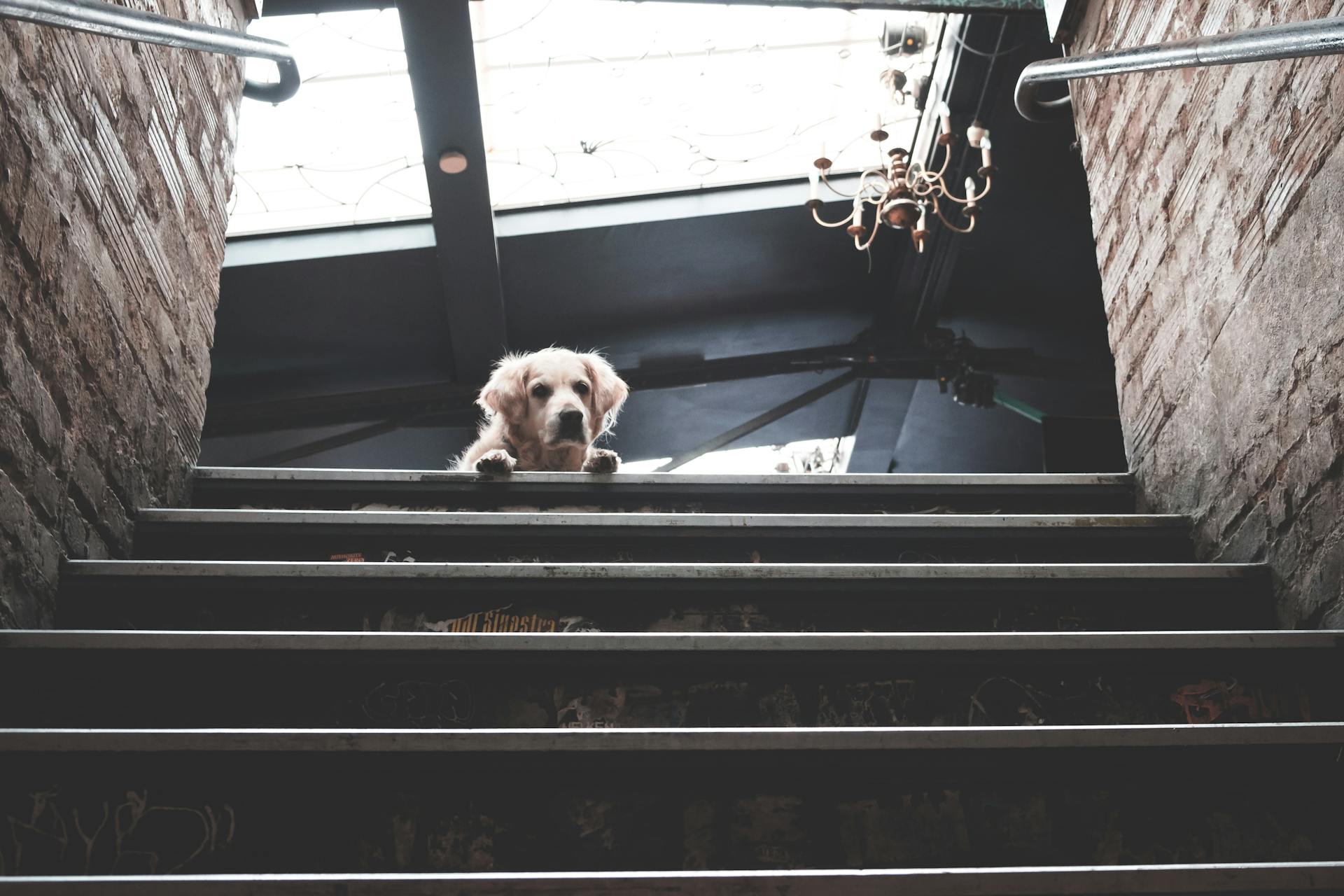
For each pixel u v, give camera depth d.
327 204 7.79
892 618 2.15
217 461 9.53
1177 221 2.79
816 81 7.52
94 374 2.32
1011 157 7.64
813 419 10.93
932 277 8.66
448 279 7.73
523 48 7.06
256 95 3.64
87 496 2.25
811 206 6.58
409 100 7.15
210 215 3.27
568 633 1.85
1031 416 9.95
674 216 8.05
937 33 7.13
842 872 1.22
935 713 1.81
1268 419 2.33
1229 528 2.47
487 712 1.75
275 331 8.33
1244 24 2.43
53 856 1.37
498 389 4.57
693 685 1.79
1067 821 1.50
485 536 2.44
